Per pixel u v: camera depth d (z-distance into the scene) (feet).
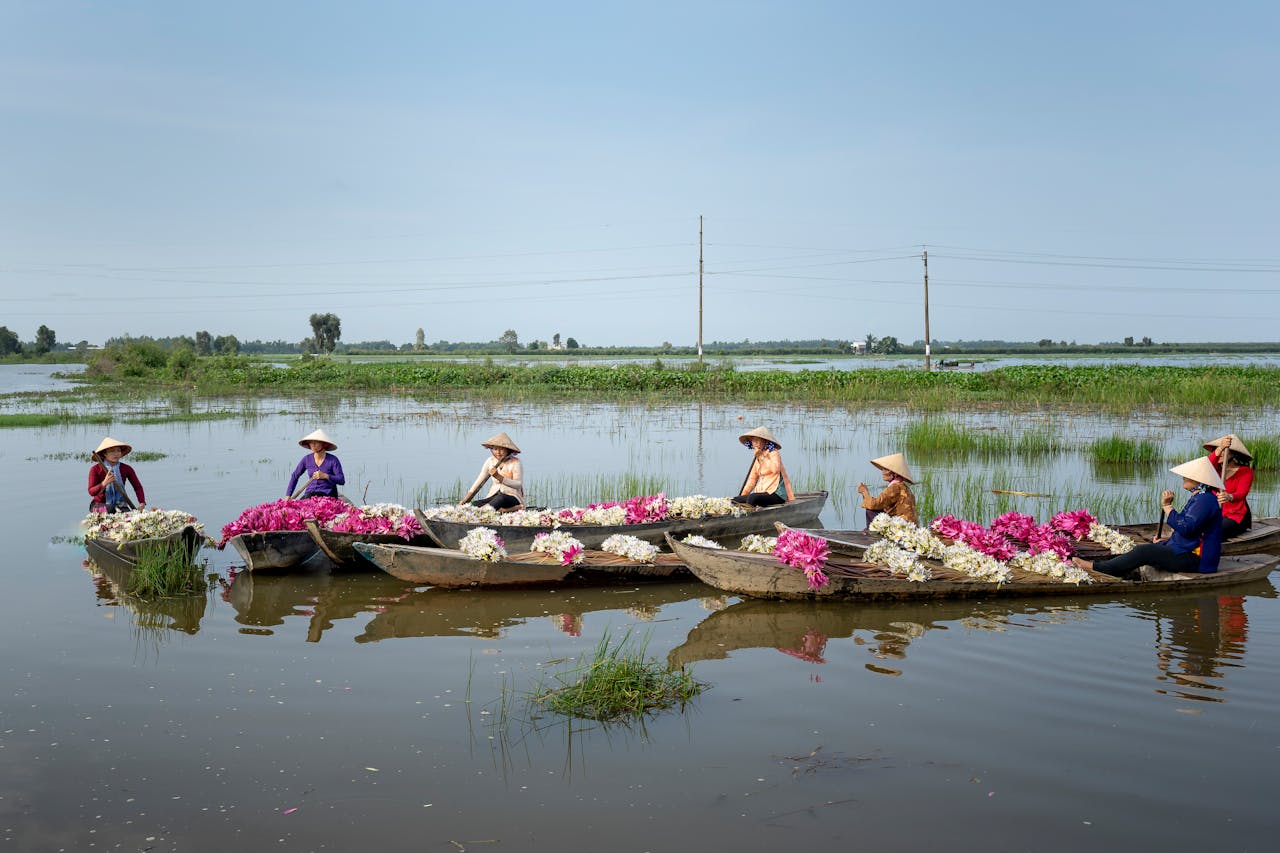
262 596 31.68
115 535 33.86
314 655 25.32
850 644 26.50
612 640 26.89
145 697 22.11
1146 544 32.24
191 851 15.53
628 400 125.59
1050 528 34.91
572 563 32.89
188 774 18.25
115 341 275.39
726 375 146.72
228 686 22.88
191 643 26.27
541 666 24.52
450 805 17.11
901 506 36.40
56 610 29.45
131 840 15.85
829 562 31.86
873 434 81.00
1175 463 63.67
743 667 24.47
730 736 20.07
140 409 111.24
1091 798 17.33
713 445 74.02
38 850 15.49
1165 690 22.65
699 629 28.09
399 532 35.60
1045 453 69.15
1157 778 18.10
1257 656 25.22
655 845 15.75
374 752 19.26
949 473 59.06
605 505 40.47
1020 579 31.45
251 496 49.26
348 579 34.42
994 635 27.27
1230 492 37.73
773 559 31.50
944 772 18.37
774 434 81.10
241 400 128.88
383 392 146.61
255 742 19.67
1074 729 20.35
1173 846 15.72
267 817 16.65
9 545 38.47
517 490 41.65
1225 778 18.10
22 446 72.79
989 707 21.61
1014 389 128.26
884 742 19.74
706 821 16.53
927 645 26.30
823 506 48.14
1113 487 53.62
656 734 20.17
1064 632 27.48
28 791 17.52
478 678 23.57
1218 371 158.30
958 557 32.07
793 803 17.17
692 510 40.60
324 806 17.04
